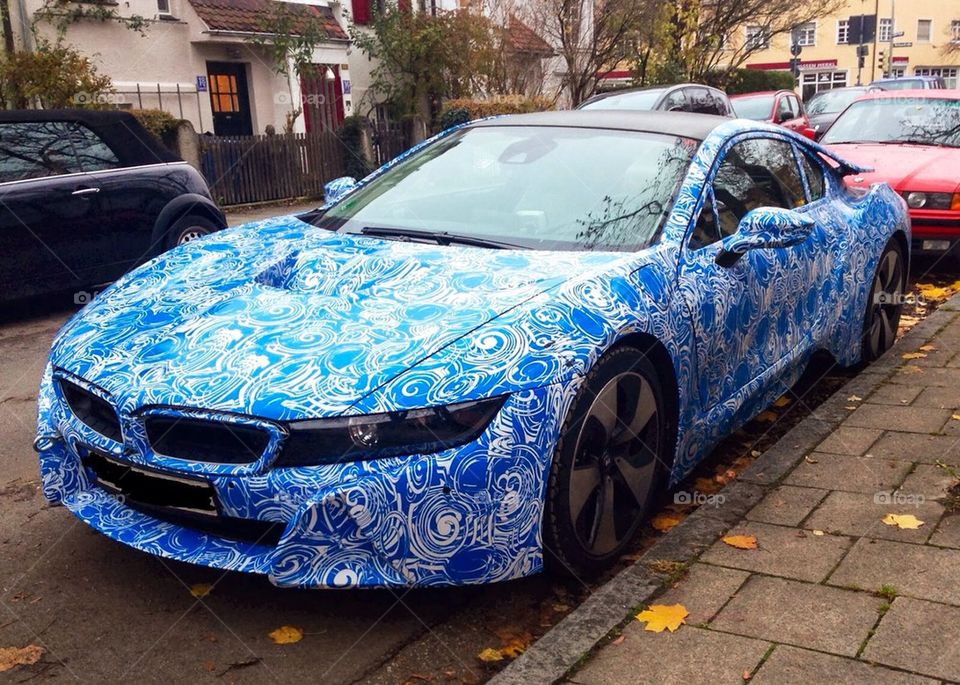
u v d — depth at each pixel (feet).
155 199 25.90
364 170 58.65
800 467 12.14
